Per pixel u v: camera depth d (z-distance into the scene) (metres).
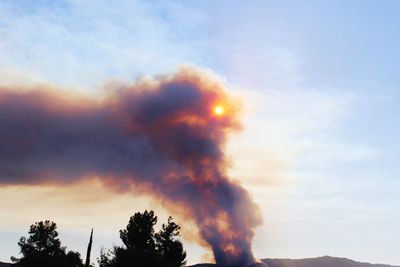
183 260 71.56
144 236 71.00
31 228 72.69
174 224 72.62
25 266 69.38
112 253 64.75
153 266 62.16
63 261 71.19
